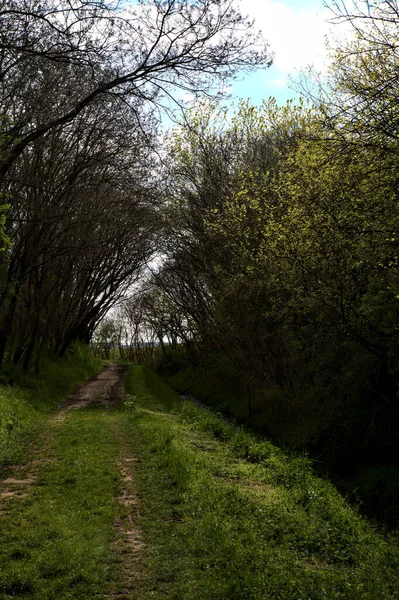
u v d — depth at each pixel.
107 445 13.23
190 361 43.41
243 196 21.25
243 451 13.70
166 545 6.75
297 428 19.41
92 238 31.59
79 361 44.59
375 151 12.42
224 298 26.25
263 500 8.95
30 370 28.81
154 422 16.81
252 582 5.55
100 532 7.09
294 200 17.77
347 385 17.14
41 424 17.03
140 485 9.55
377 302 15.23
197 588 5.51
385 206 13.73
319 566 6.66
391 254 14.39
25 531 6.99
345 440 16.38
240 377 29.50
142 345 85.25
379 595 5.86
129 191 27.83
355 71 14.19
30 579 5.58
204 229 28.11
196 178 27.80
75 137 25.00
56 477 9.98
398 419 15.80
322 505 9.49
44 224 22.88
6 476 10.30
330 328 17.11
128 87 15.11
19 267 25.55
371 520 10.97
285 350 22.69
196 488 8.91
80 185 26.05
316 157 15.72
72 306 40.53
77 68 16.70
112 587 5.60
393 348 14.84
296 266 17.27
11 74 17.25
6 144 16.62
